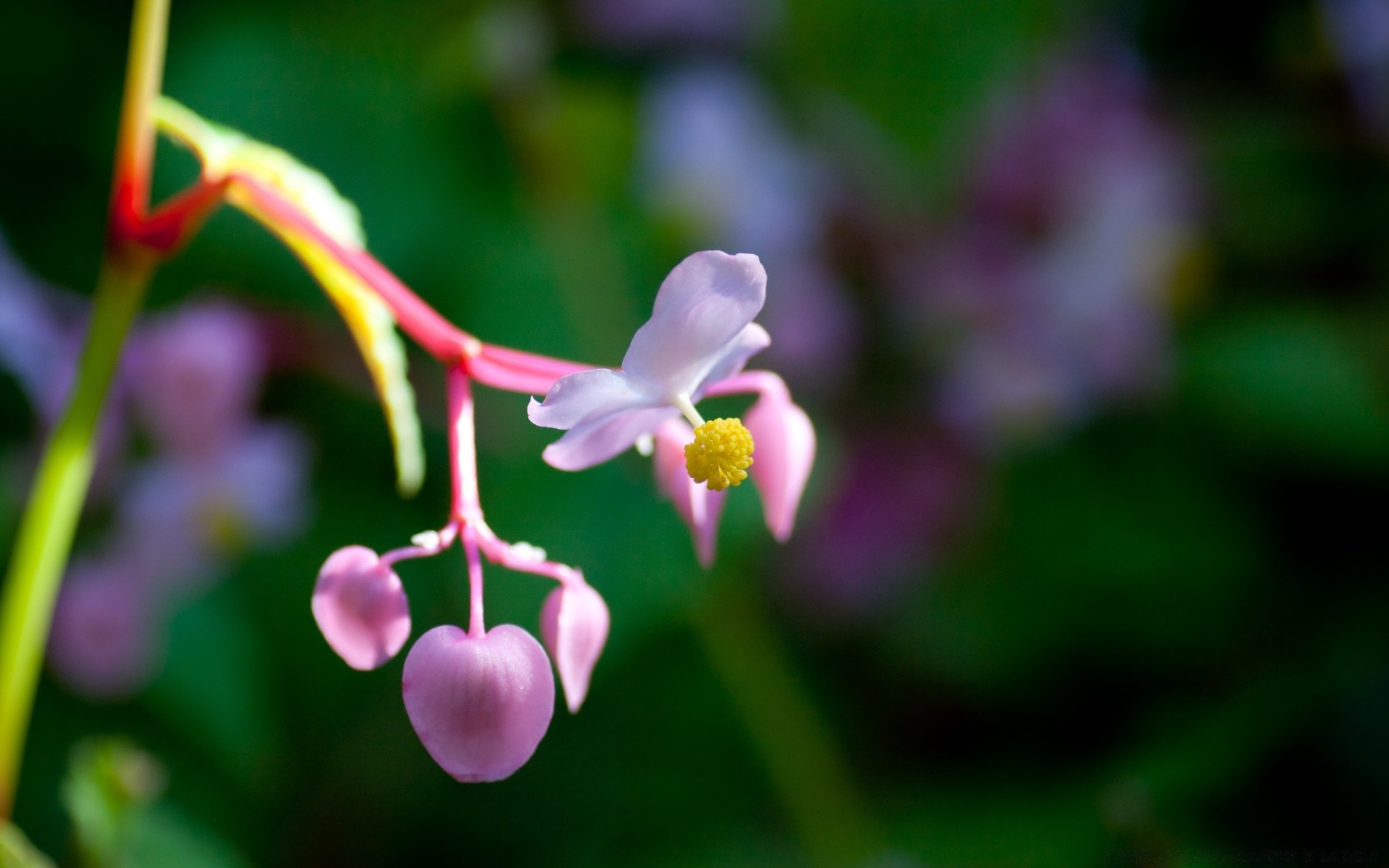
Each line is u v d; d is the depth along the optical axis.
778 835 0.60
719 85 0.66
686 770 0.62
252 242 0.56
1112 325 0.69
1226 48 0.80
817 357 0.66
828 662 0.66
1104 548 0.67
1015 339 0.68
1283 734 0.58
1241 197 0.76
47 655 0.53
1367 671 0.62
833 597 0.65
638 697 0.62
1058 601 0.66
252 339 0.53
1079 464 0.68
